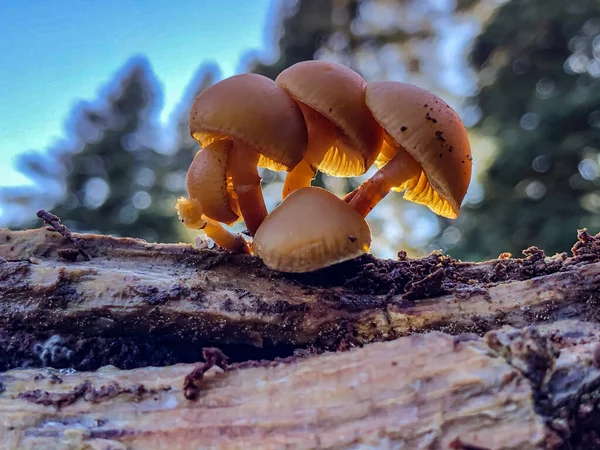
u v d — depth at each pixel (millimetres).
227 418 69
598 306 88
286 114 91
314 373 72
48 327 89
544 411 61
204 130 93
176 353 93
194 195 96
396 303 91
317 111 101
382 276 96
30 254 98
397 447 62
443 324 88
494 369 63
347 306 91
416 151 88
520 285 91
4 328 88
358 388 68
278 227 88
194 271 97
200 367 73
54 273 89
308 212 88
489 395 62
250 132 89
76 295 89
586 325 83
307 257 86
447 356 67
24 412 72
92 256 99
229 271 98
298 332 89
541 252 102
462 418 62
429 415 63
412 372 67
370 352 72
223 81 94
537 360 62
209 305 89
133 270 95
